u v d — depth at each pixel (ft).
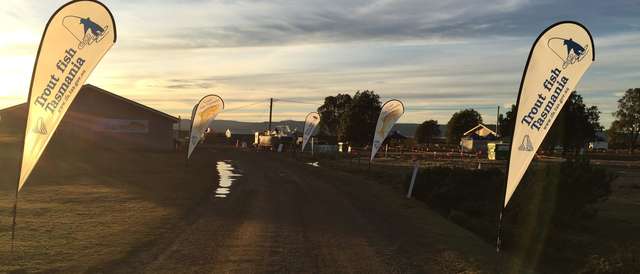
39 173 75.66
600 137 434.30
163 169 92.17
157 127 167.32
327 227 36.91
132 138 165.27
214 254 27.73
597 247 37.88
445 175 63.57
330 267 25.86
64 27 29.12
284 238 32.50
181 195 54.19
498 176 60.75
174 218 38.96
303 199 53.36
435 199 57.57
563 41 28.32
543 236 38.45
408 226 38.88
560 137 205.46
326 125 417.49
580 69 28.27
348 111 297.12
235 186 65.51
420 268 26.23
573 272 30.45
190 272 24.20
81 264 24.97
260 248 29.43
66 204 45.19
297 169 104.22
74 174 76.59
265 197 54.29
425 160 174.29
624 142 378.53
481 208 51.83
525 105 28.99
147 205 45.75
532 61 28.71
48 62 29.04
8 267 24.03
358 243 31.68
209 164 112.47
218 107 94.17
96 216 39.06
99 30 29.43
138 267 24.81
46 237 30.83
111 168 90.99
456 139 383.86
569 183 47.21
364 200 54.54
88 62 29.45
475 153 228.63
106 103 162.40
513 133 29.30
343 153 207.51
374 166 127.34
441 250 30.42
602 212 57.41
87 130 160.66
